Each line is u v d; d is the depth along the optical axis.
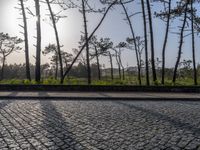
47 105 16.64
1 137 8.56
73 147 7.59
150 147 7.73
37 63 30.48
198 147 7.79
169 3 33.97
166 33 33.94
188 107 16.89
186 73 54.25
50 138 8.54
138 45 53.94
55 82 31.81
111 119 12.18
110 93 24.34
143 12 32.94
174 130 10.02
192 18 34.41
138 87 26.47
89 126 10.54
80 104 17.53
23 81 30.06
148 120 12.05
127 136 9.00
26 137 8.61
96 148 7.54
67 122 11.27
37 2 30.42
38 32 30.41
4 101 18.41
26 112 13.71
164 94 24.30
